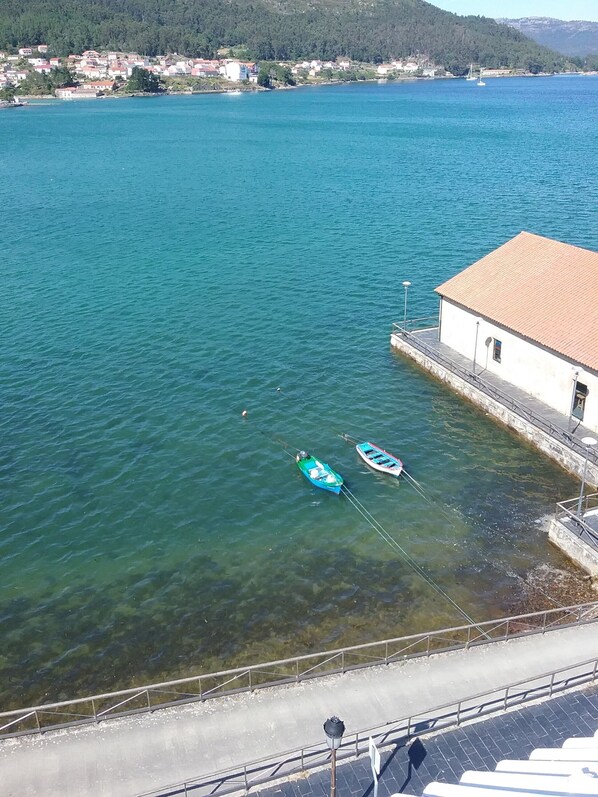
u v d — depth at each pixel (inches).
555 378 1980.8
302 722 1069.8
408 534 1656.0
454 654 1208.2
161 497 1790.1
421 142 7864.2
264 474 1882.4
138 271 3469.5
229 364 2492.6
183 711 1093.8
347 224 4259.4
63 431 2078.0
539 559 1565.0
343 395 2283.5
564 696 1088.8
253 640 1360.7
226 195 5182.1
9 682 1279.5
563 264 2176.4
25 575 1536.7
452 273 3351.4
